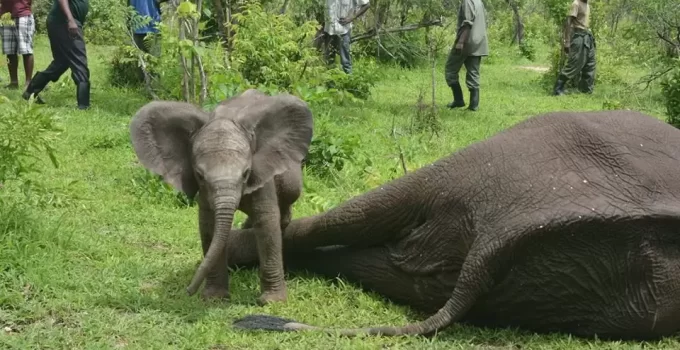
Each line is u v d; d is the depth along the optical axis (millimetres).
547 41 29375
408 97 16078
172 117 5238
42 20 23109
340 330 5012
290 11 16500
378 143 10742
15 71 13992
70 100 12945
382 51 20844
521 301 5078
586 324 5059
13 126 6355
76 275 5816
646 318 4914
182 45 9547
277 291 5539
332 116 12375
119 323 5059
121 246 6531
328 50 15820
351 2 15656
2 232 6152
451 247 5281
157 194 7941
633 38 18172
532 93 18047
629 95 15820
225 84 9234
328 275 6012
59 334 4859
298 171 5844
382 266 5680
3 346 4664
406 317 5465
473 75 14758
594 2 22234
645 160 5023
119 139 10055
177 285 5805
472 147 5320
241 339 4887
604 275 4934
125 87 14430
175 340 4867
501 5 31078
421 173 5422
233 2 13133
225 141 4992
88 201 7641
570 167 5051
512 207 4980
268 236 5480
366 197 5641
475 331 5188
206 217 5391
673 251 4918
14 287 5496
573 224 4852
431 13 20969
